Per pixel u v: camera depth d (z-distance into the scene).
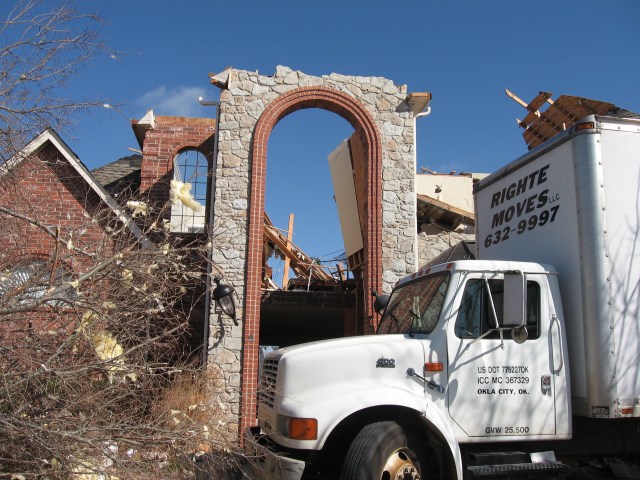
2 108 4.90
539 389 5.47
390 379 5.30
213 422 5.30
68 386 4.44
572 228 5.79
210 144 14.55
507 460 5.25
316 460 5.30
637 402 5.35
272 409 5.52
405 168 11.98
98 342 4.80
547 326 5.62
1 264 5.06
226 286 10.52
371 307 11.20
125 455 4.45
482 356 5.43
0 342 4.56
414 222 11.70
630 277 5.57
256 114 11.98
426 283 6.10
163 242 5.75
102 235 5.29
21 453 4.24
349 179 14.05
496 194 7.20
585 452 5.73
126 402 5.01
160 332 6.12
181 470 4.82
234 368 10.80
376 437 4.94
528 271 5.72
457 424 5.25
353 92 12.23
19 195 5.50
